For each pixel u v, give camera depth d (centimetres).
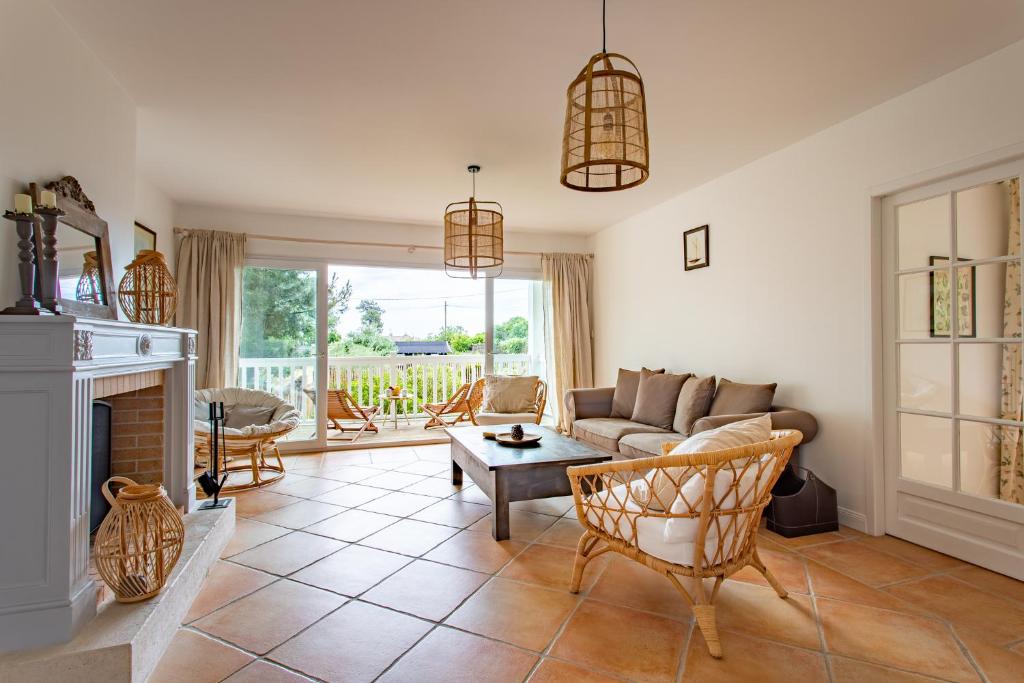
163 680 166
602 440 409
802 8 210
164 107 296
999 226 249
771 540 291
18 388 155
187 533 243
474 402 595
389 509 341
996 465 252
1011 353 246
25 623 153
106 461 266
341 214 526
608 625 200
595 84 188
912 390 289
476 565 255
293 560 260
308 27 223
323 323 534
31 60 195
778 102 293
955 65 254
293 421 413
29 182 194
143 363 234
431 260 576
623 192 464
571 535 297
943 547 272
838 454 320
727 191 413
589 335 623
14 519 155
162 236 454
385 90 279
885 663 176
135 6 208
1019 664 176
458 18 217
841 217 318
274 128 325
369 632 195
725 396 370
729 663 176
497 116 310
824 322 329
